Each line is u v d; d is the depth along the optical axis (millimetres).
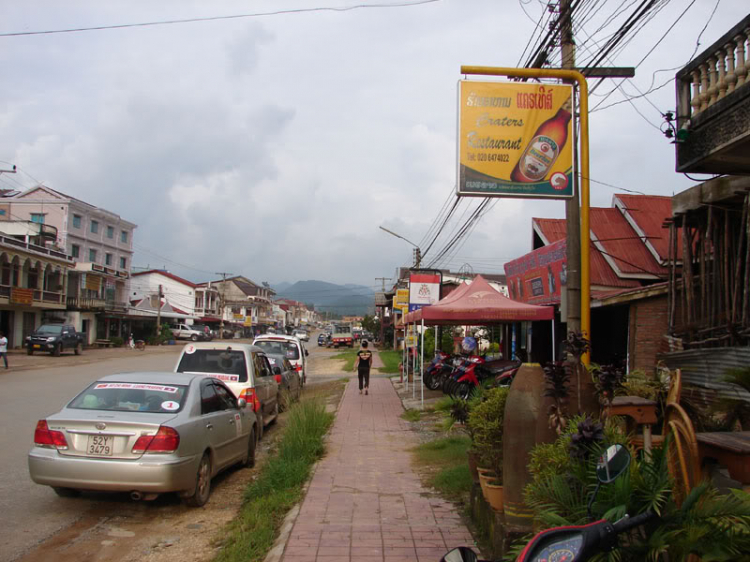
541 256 15641
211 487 7742
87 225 51438
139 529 6004
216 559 5164
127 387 7121
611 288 12367
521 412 4348
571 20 8148
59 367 27594
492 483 5047
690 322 8242
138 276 79938
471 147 7309
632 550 2742
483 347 28516
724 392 6469
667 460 3146
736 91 5887
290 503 6555
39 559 5156
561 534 2455
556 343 14977
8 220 45250
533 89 7422
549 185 7328
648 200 14094
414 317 14461
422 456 8867
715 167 6656
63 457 6129
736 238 7676
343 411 14375
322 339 76500
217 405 7793
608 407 3771
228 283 106938
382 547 5086
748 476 3475
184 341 66000
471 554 2834
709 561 2562
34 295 39750
